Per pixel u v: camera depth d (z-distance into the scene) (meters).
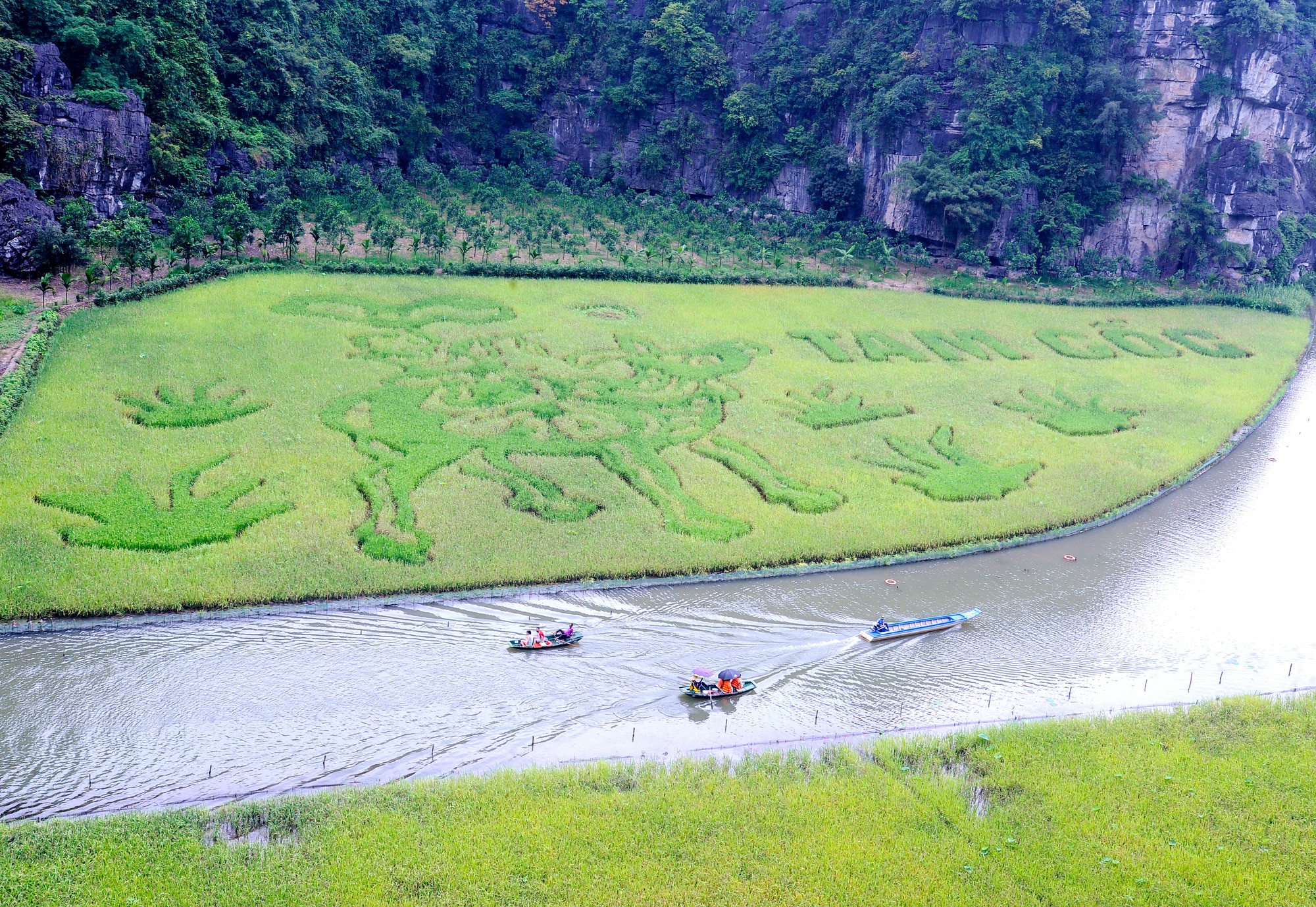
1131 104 105.12
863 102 115.50
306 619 39.34
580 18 128.62
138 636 37.31
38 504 44.75
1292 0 112.56
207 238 84.00
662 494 51.66
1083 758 33.16
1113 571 48.75
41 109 76.88
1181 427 68.50
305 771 30.84
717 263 96.50
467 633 39.06
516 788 30.00
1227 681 39.75
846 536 48.97
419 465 52.00
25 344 58.78
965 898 26.75
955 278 101.38
